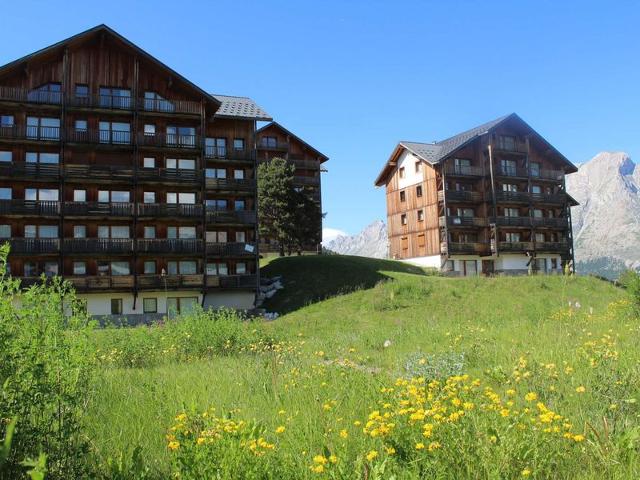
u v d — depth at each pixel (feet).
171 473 15.33
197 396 27.63
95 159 132.26
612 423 18.83
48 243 123.34
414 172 208.44
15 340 17.61
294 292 138.00
